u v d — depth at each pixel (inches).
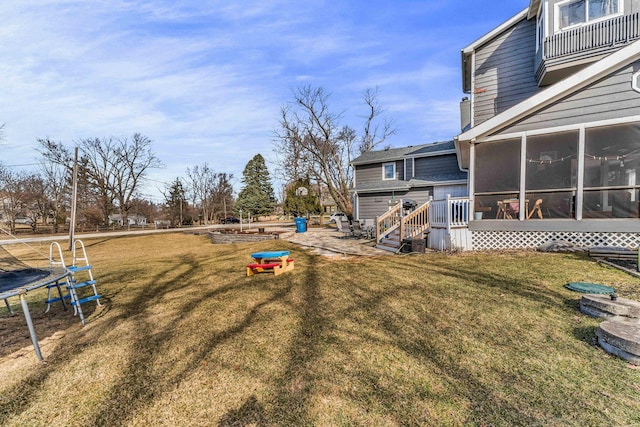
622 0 326.0
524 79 423.8
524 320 143.6
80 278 295.9
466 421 81.8
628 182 277.6
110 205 1414.9
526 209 314.5
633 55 264.7
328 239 542.6
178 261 392.2
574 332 129.6
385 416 84.7
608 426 78.2
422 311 160.9
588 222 284.4
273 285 231.5
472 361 111.3
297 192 1042.7
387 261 299.7
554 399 89.2
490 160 332.5
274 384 102.2
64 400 98.5
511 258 267.7
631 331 114.3
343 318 157.2
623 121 273.0
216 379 106.7
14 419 90.2
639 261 206.8
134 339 143.3
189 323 160.4
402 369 107.8
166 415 89.5
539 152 315.6
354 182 809.5
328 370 109.1
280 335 140.0
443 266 258.8
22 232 1143.6
